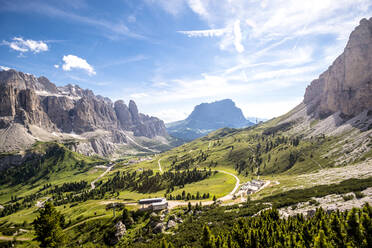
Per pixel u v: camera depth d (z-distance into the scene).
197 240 67.50
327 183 98.38
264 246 44.66
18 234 159.38
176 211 107.81
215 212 93.50
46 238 69.81
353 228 35.66
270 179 177.62
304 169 178.62
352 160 147.88
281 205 76.06
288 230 46.97
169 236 81.00
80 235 112.12
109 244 97.62
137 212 114.00
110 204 149.88
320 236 33.00
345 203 57.56
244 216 77.38
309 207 65.44
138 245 82.31
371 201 52.00
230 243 47.16
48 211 73.12
